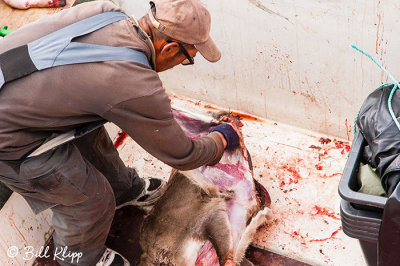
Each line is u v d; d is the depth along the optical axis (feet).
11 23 7.97
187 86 10.07
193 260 7.16
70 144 6.32
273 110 9.37
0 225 7.52
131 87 5.08
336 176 8.50
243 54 8.64
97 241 7.34
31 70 5.19
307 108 8.86
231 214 7.30
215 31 8.55
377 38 7.02
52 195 6.28
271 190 8.53
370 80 7.65
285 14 7.53
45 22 5.54
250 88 9.23
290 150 9.04
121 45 5.22
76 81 5.11
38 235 8.38
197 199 7.55
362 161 6.20
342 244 7.64
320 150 8.93
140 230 7.81
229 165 7.54
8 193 7.55
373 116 5.88
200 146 5.99
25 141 5.65
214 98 9.96
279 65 8.41
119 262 7.80
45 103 5.26
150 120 5.26
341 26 7.18
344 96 8.18
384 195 5.61
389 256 5.53
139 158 9.50
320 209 8.13
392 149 5.50
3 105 5.35
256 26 8.00
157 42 5.42
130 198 8.55
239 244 7.20
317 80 8.21
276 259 7.72
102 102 5.16
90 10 5.58
